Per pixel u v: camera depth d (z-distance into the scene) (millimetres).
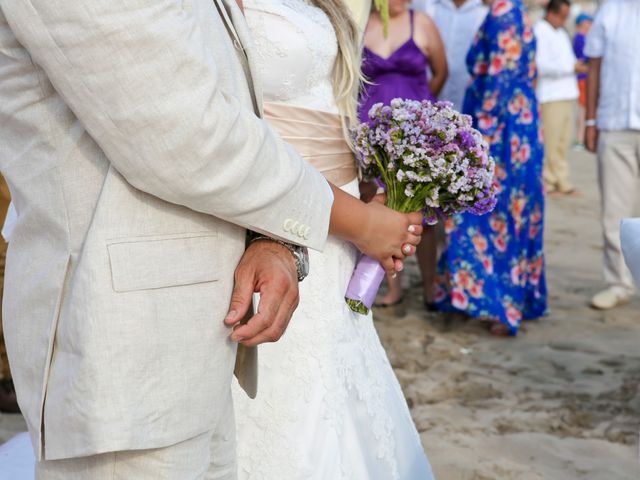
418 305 5203
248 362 1498
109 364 1199
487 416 3502
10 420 3350
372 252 1781
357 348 1961
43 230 1272
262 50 1765
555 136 9062
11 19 1119
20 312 1292
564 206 8508
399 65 4582
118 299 1207
